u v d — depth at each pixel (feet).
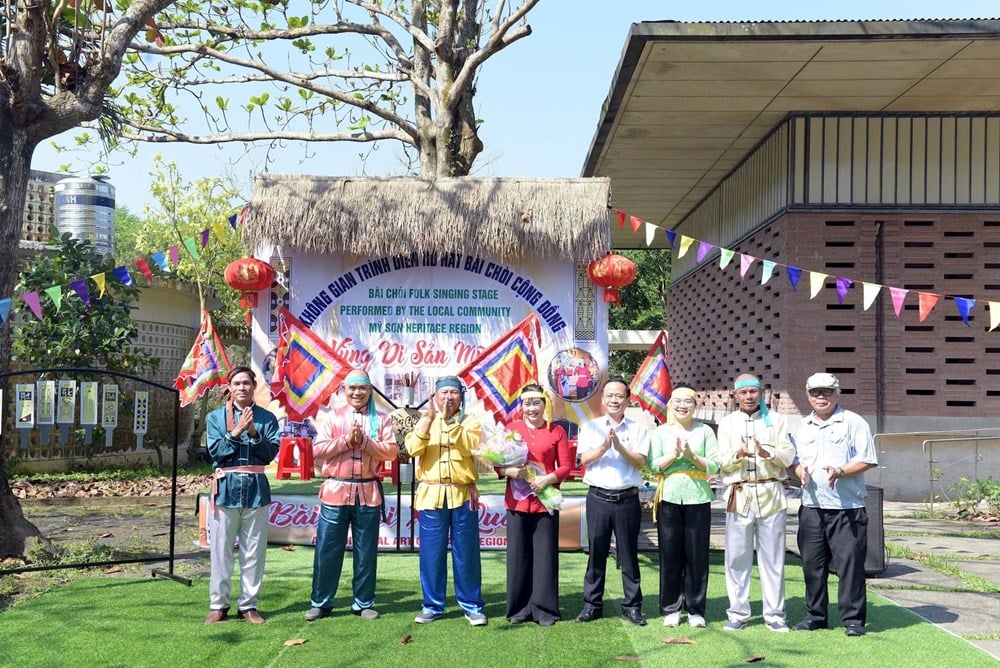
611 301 31.91
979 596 24.43
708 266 64.64
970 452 44.45
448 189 31.48
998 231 46.06
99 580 24.62
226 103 47.21
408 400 31.81
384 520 28.86
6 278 28.14
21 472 46.73
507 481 21.27
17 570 23.66
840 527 20.49
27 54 28.09
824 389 20.75
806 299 46.09
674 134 50.08
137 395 28.27
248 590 20.92
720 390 60.59
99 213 61.87
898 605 23.18
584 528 29.25
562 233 30.63
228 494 20.68
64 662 17.70
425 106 46.32
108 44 29.68
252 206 31.14
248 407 21.09
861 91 42.68
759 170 51.96
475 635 19.85
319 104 50.78
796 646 19.30
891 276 46.09
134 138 46.29
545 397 21.68
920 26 35.37
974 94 43.04
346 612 21.72
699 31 35.91
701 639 19.77
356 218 30.89
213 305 64.03
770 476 20.83
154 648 18.62
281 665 17.65
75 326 47.60
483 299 32.22
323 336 32.19
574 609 22.31
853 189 46.39
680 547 20.95
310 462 31.24
